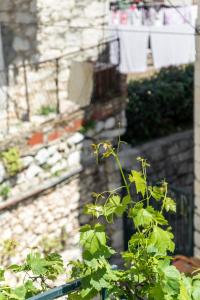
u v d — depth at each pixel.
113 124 9.77
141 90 12.15
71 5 9.45
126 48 9.55
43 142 8.83
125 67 9.59
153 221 2.89
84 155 9.47
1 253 8.47
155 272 2.73
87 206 2.95
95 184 9.77
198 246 7.47
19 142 8.53
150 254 2.77
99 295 3.12
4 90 9.59
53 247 9.34
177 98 12.62
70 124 9.14
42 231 9.17
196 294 2.68
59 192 9.25
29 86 9.62
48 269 3.09
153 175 11.70
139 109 11.92
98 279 2.75
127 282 2.82
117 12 10.02
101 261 2.76
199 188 7.23
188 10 9.39
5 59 9.67
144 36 9.39
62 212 9.38
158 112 12.27
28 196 8.70
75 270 3.01
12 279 8.38
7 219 8.62
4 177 8.45
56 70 9.54
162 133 12.35
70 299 2.85
